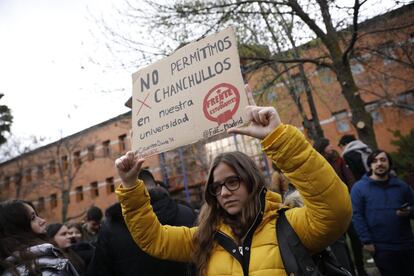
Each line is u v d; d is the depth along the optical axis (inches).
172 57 85.4
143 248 80.9
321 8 310.5
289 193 121.0
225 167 74.1
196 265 74.7
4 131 858.8
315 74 593.3
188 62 82.3
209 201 78.2
